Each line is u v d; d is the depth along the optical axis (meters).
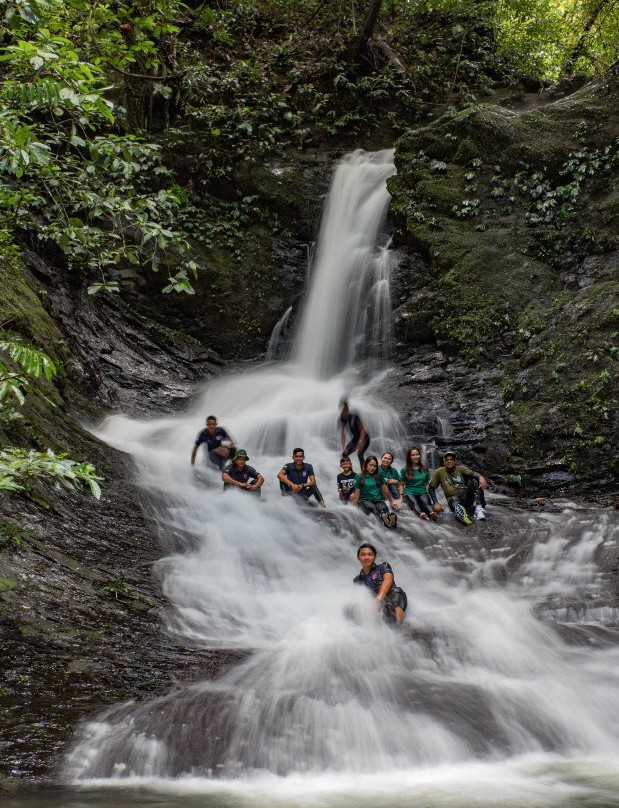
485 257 15.96
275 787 4.38
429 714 5.14
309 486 10.94
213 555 8.60
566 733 5.17
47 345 11.67
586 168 16.20
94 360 14.38
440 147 17.62
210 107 18.50
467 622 6.85
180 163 17.94
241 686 5.39
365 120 19.67
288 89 19.91
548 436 12.73
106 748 4.56
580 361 13.32
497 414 13.58
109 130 16.30
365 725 4.98
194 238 17.55
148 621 6.64
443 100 20.83
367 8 21.00
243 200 18.27
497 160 17.02
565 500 11.71
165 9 8.09
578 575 8.37
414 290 16.55
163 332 16.55
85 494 8.95
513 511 10.98
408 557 9.20
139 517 9.14
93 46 6.98
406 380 15.36
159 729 4.75
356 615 6.85
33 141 5.20
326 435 13.98
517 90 21.02
